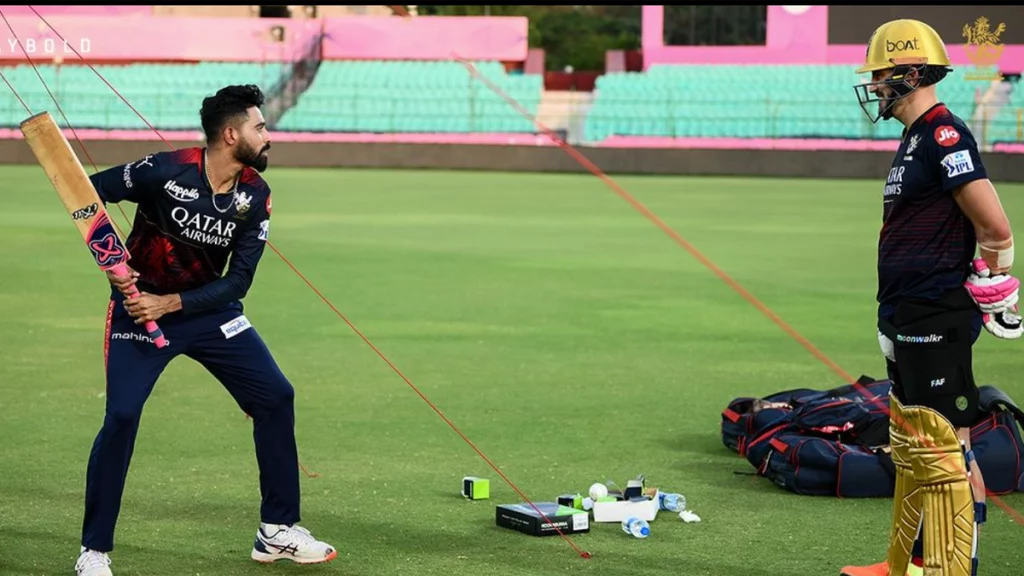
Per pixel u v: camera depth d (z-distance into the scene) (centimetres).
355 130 3925
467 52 4300
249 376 466
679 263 1576
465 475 614
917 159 411
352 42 4297
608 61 4609
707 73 4103
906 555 429
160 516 539
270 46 4319
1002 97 3694
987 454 567
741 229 2030
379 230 1944
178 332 457
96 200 436
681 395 809
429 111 3953
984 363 918
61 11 4434
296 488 477
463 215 2231
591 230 1997
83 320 1085
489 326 1088
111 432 445
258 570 470
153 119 3938
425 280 1388
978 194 397
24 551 488
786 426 608
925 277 412
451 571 469
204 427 708
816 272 1500
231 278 458
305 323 1092
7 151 3369
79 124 3906
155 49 4297
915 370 414
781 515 546
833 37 4175
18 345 962
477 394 809
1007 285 408
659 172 3409
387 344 994
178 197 442
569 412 757
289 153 3538
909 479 426
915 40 412
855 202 2575
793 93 3859
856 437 604
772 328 1087
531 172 3462
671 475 615
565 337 1033
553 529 516
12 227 1867
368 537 512
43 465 620
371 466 630
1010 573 472
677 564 479
